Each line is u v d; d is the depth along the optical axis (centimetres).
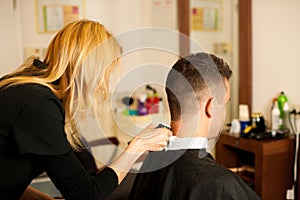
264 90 250
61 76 98
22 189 103
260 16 249
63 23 307
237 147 226
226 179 95
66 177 92
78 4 312
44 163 91
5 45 286
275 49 239
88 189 95
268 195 215
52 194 159
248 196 96
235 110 267
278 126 231
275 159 215
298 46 223
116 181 102
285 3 229
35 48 299
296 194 216
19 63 290
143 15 327
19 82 93
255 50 255
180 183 97
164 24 293
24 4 292
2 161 95
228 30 265
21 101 89
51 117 89
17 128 89
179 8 272
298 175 214
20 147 88
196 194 93
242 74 260
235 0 259
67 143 93
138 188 109
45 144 88
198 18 270
